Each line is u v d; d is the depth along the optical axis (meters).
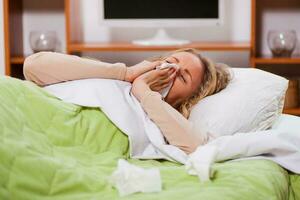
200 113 1.90
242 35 3.42
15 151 1.32
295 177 1.72
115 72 1.92
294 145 1.76
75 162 1.53
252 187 1.44
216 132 1.85
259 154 1.70
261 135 1.72
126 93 1.87
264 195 1.43
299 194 1.71
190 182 1.43
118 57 3.45
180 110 1.95
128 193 1.33
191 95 1.95
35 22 3.46
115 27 3.45
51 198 1.29
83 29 3.46
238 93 1.94
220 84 1.97
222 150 1.66
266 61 3.07
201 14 3.20
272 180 1.51
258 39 3.39
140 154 1.77
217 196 1.31
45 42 3.21
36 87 1.78
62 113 1.69
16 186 1.25
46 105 1.68
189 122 1.79
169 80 1.92
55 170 1.35
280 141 1.69
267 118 1.94
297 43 3.38
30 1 3.44
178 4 3.20
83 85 1.83
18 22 3.35
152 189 1.35
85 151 1.66
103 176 1.47
